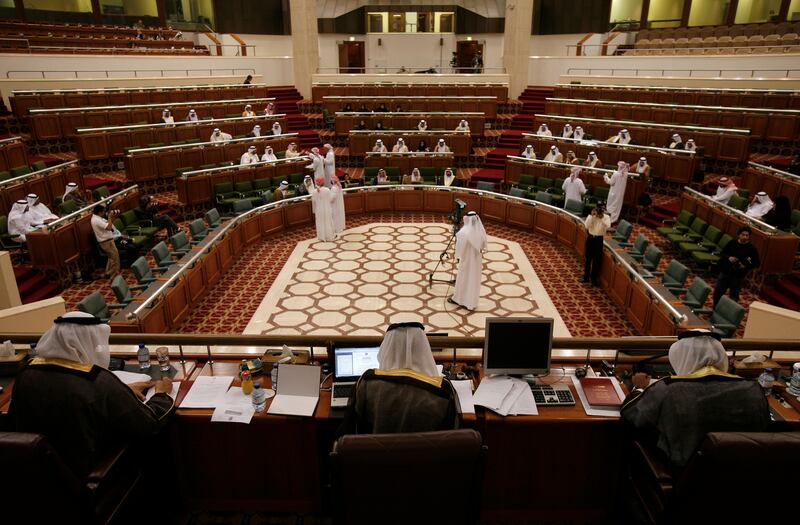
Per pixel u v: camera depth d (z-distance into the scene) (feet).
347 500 8.63
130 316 24.67
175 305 29.43
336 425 12.30
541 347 12.89
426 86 78.79
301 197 47.01
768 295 32.37
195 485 13.00
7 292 27.45
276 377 12.96
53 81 63.05
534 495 12.93
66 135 57.98
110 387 9.87
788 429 11.26
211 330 29.68
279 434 12.35
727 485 8.55
